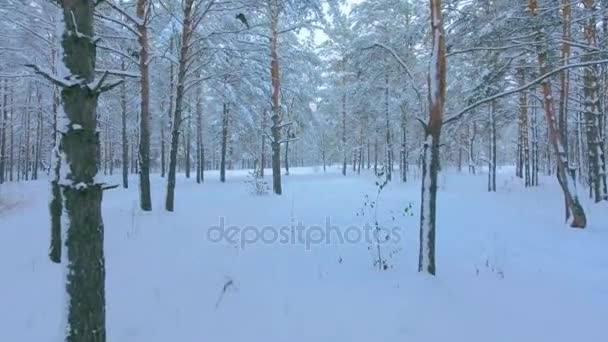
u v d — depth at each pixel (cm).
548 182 2945
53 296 565
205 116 3447
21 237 933
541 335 469
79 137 370
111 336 455
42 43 1439
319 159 6266
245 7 1262
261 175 2086
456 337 460
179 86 1277
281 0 1231
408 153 3438
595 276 692
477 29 1038
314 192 2023
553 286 634
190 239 881
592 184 1875
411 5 2212
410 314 508
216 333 467
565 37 1166
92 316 372
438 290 586
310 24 1856
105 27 1198
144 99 1230
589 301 572
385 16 2295
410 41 1080
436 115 657
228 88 1983
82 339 365
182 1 1270
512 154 6450
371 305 533
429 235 650
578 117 2564
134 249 795
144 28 1211
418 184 2558
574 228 1180
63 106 371
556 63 1229
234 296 568
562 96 1302
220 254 761
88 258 371
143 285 599
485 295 585
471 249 872
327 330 473
